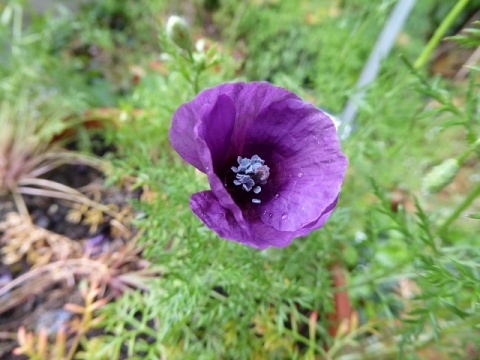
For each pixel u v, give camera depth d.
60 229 0.24
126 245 0.23
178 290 0.17
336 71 0.24
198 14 0.40
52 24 0.30
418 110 0.22
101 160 0.27
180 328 0.19
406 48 0.35
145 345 0.19
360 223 0.24
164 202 0.19
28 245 0.23
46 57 0.29
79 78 0.31
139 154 0.22
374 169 0.24
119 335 0.19
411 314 0.15
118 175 0.21
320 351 0.19
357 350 0.20
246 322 0.19
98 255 0.23
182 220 0.18
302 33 0.35
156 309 0.18
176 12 0.40
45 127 0.27
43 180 0.26
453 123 0.15
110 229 0.24
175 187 0.19
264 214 0.14
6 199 0.25
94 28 0.37
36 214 0.25
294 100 0.13
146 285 0.22
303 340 0.19
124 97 0.33
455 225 0.23
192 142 0.13
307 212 0.13
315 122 0.13
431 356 0.19
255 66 0.33
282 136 0.14
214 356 0.19
